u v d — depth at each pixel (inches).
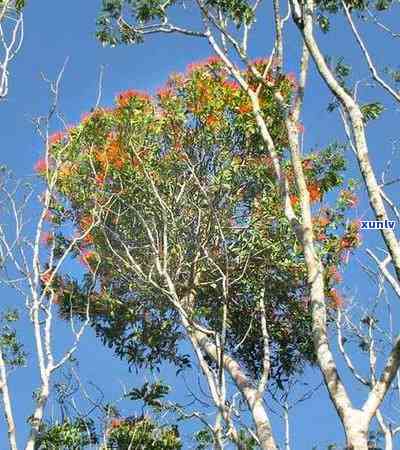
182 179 775.7
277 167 599.2
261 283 818.2
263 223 823.1
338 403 457.4
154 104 868.6
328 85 527.5
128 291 849.5
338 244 796.0
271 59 665.0
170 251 681.0
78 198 789.9
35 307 508.4
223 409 458.3
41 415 486.0
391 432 501.4
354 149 499.2
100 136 812.6
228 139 844.0
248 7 663.8
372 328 523.5
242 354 861.8
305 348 855.1
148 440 660.7
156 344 847.1
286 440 539.5
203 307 738.2
